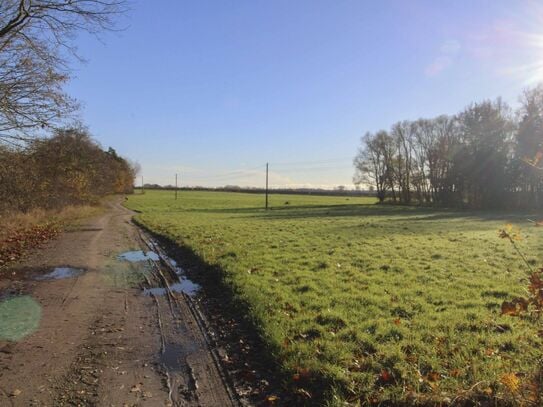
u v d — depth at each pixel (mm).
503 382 4371
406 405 4434
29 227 21484
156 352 6230
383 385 4887
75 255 15297
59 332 6980
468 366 5188
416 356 5586
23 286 10281
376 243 18172
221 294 9695
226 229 24703
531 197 53062
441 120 73312
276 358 5801
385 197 87438
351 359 5574
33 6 11820
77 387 5062
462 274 11328
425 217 39875
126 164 114250
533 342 6023
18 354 6008
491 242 18375
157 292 10023
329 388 4918
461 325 6875
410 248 16469
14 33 12391
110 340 6676
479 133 58375
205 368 5699
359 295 8930
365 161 87125
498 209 56125
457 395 4395
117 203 70438
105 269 12789
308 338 6496
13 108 13367
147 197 98125
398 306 8086
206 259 13453
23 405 4605
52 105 14000
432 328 6781
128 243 19500
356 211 53656
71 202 37188
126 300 9211
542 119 46031
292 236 21016
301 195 137500
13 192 18906
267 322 7152
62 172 25141
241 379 5391
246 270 11531
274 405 4766
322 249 16203
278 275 11156
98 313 8141
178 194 121875
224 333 7102
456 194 64875
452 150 64750
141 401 4770
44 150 18719
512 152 52750
